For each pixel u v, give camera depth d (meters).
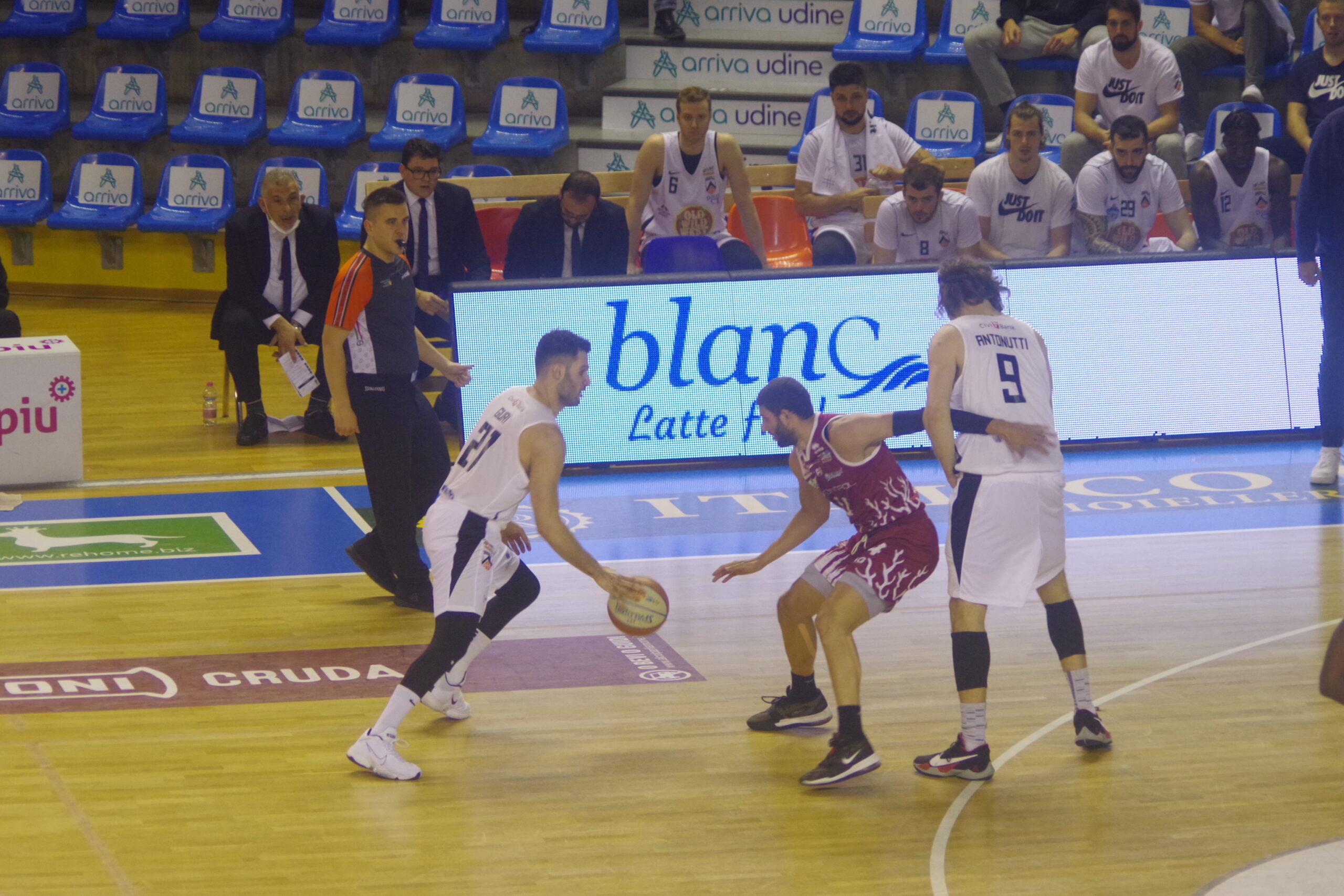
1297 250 20.80
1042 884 10.78
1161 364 23.89
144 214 34.69
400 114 32.91
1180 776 12.66
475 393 22.59
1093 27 29.94
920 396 23.53
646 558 18.94
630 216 24.89
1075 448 23.81
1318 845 11.38
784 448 23.47
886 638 16.16
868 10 32.22
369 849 11.31
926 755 13.04
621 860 11.16
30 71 35.25
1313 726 13.72
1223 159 25.05
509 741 13.47
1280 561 18.56
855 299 23.31
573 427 22.94
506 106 32.34
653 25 34.84
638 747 13.35
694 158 24.77
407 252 24.16
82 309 34.00
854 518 12.75
